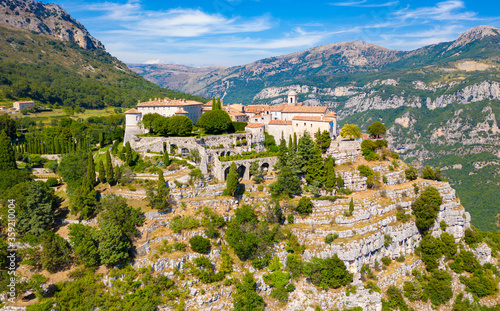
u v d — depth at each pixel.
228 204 116.12
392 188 128.25
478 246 126.69
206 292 96.88
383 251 115.38
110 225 97.75
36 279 90.25
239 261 105.25
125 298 91.25
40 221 101.88
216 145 150.50
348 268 107.44
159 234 104.44
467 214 134.75
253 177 131.38
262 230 108.31
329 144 137.50
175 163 133.62
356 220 114.06
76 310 87.25
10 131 189.12
